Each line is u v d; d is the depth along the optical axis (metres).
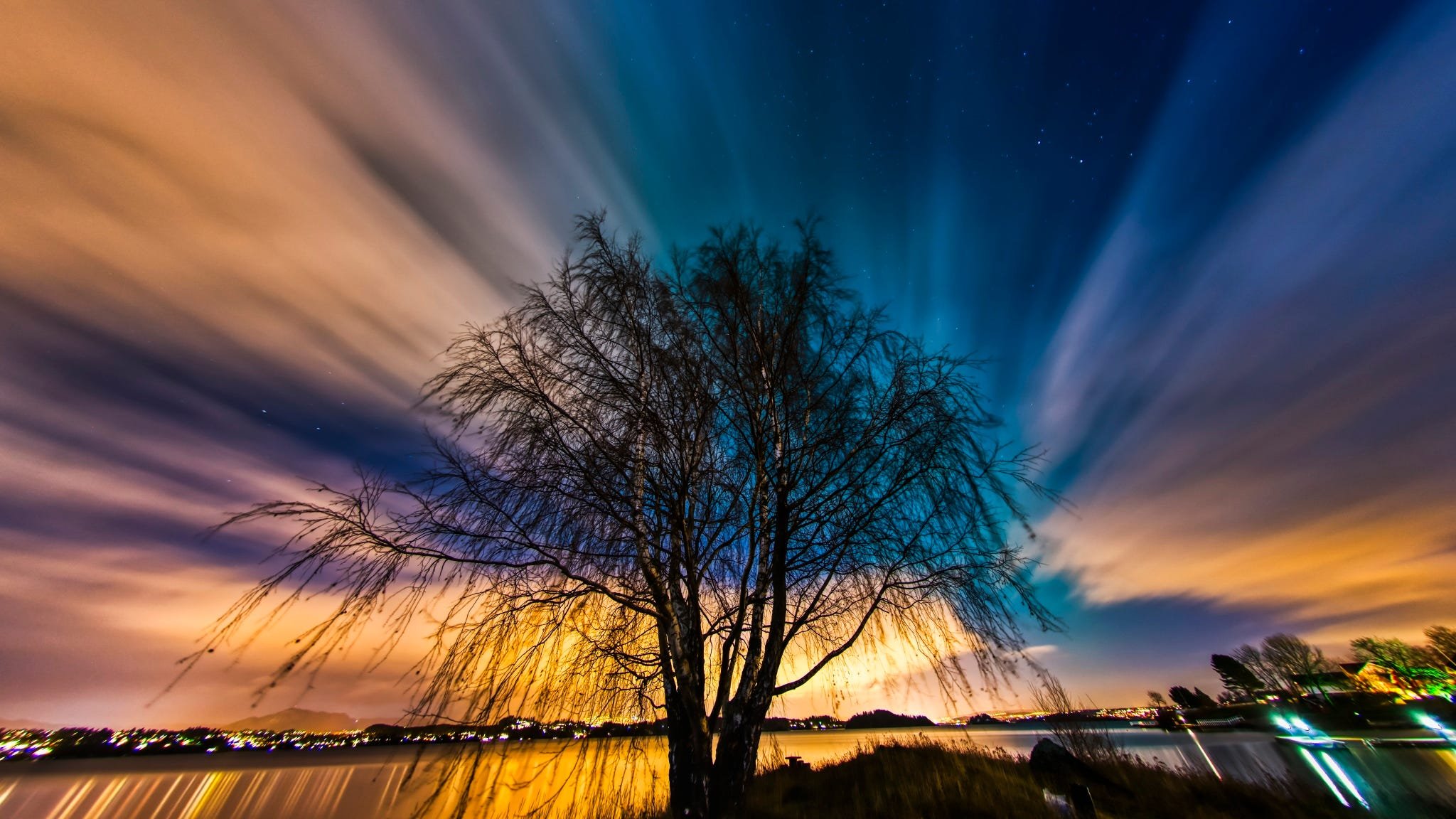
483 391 5.40
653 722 5.41
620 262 6.27
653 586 5.18
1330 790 9.24
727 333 6.55
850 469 6.08
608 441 5.53
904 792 7.65
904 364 6.41
